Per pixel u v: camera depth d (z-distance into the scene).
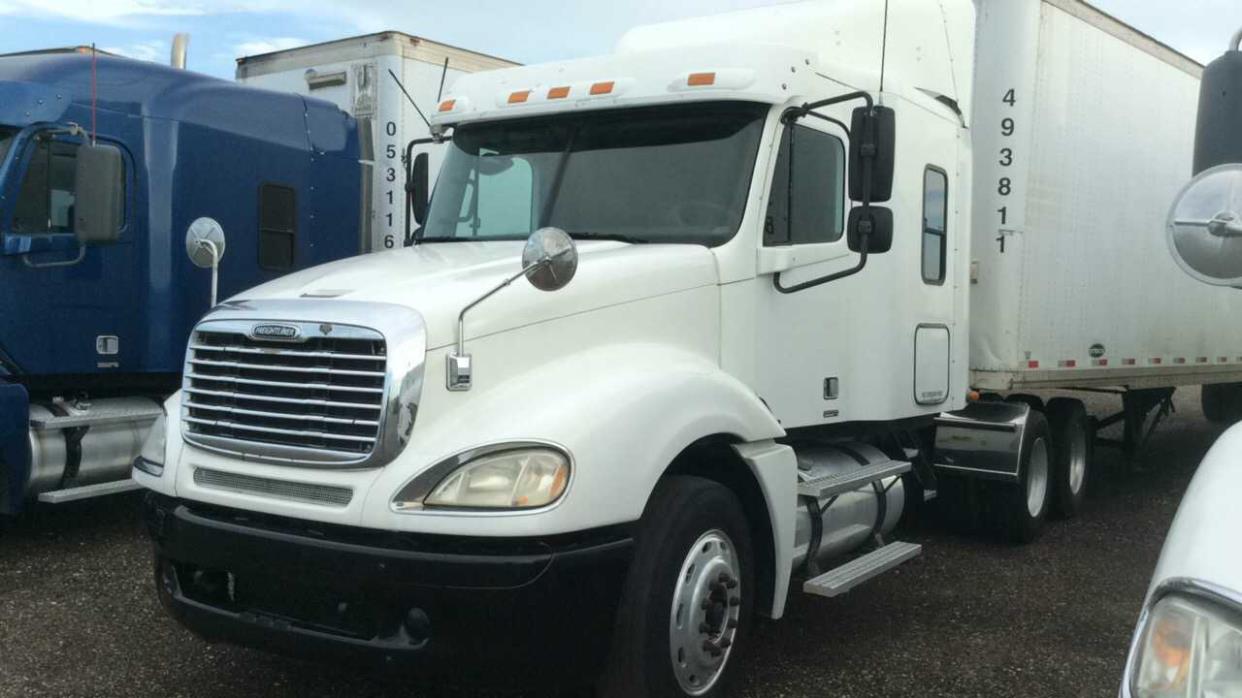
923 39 6.48
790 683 4.64
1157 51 9.29
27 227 6.73
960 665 4.91
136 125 7.33
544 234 3.67
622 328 4.12
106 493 6.91
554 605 3.39
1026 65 7.43
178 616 3.97
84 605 5.53
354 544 3.45
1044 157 7.76
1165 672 1.86
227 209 7.94
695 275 4.43
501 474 3.38
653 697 3.71
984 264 7.55
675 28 6.56
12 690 4.41
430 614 3.38
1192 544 1.99
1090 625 5.56
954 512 7.66
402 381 3.50
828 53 5.98
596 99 5.02
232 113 8.02
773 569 4.43
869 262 5.57
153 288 7.43
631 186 4.90
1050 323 7.99
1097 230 8.56
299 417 3.67
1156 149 9.42
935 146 6.32
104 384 7.34
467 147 5.48
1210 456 2.39
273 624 3.67
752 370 4.71
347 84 9.70
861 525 5.55
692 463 4.26
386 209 9.45
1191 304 10.41
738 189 4.70
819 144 5.14
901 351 5.90
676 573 3.81
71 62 7.07
